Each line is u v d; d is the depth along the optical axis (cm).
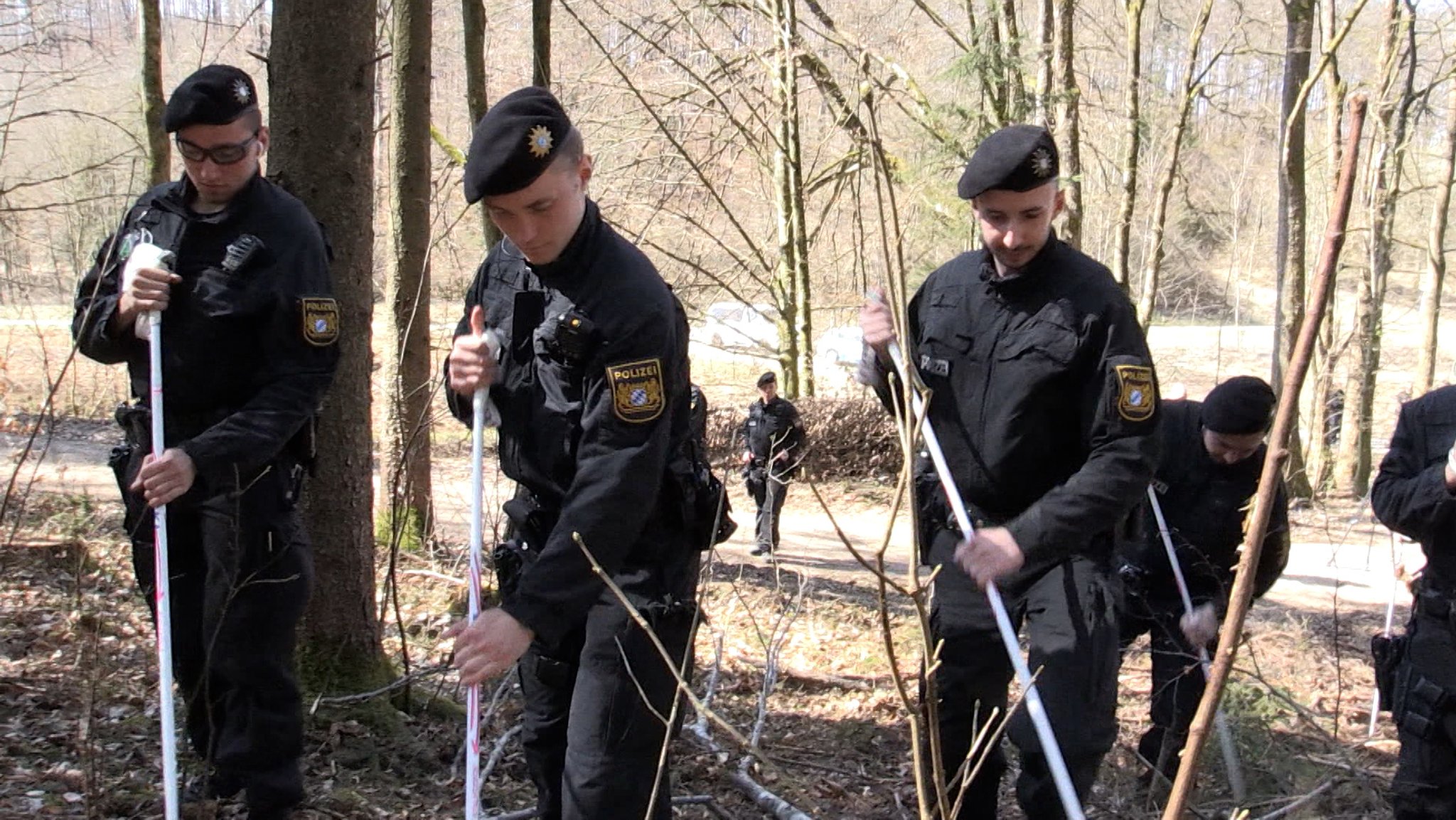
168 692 291
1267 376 2538
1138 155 1792
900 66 1572
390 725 445
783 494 1208
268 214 313
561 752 300
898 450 1616
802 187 1700
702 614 293
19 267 1053
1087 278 317
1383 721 629
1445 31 1830
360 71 433
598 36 1489
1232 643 166
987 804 351
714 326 1830
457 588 738
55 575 614
